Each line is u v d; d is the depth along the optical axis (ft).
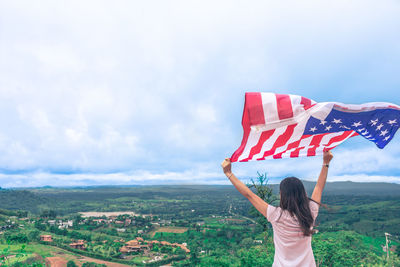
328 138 8.59
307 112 8.66
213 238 426.92
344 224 386.73
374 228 364.38
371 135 8.54
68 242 401.90
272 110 8.67
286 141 8.67
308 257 7.09
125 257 357.41
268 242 44.52
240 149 8.67
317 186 8.14
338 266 39.17
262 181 36.55
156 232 516.32
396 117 8.53
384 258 48.98
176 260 321.73
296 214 6.98
